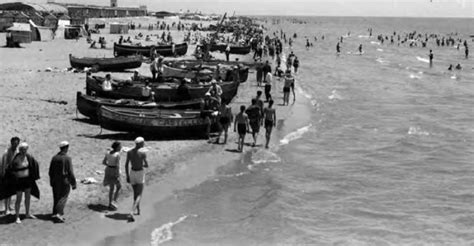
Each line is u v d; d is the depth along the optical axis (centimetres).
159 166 1722
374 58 7512
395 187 1705
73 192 1380
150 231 1198
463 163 2055
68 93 2775
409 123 2869
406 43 11988
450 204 1539
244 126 1953
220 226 1266
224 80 3297
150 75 3697
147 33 9650
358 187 1686
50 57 4528
